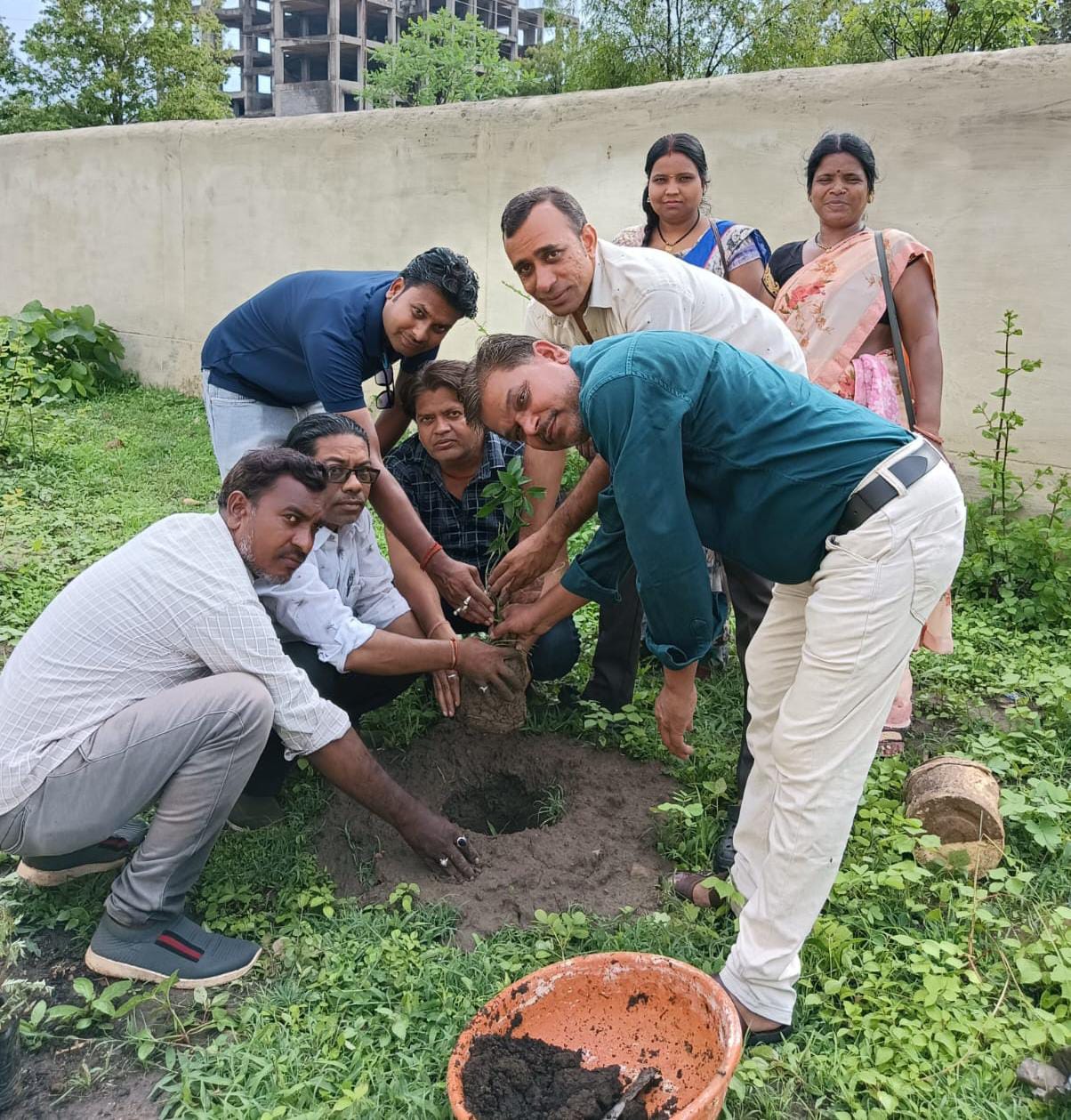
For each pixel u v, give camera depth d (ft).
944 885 9.57
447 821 10.12
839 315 12.29
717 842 10.66
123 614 8.61
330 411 11.23
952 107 18.12
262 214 29.37
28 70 79.56
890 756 12.12
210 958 8.84
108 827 8.54
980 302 18.44
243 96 168.86
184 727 8.39
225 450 13.10
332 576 11.28
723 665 14.24
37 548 18.13
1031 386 18.29
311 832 10.86
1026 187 17.75
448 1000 8.42
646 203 14.38
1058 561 16.44
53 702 8.46
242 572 8.90
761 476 7.72
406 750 12.54
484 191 25.05
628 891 10.02
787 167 20.06
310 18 159.43
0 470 23.17
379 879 10.20
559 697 13.60
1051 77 17.21
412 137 26.04
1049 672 13.83
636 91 21.97
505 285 22.52
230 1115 7.46
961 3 33.32
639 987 7.94
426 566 11.80
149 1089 7.88
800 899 7.85
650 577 7.85
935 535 7.45
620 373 7.63
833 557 7.60
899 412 12.44
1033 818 10.71
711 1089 6.70
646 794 11.64
